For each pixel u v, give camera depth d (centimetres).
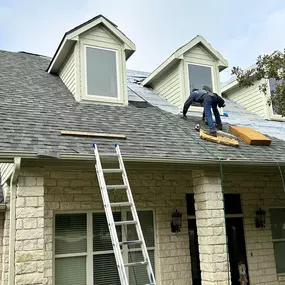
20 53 1220
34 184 567
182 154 678
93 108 852
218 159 683
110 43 952
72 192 744
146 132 764
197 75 1047
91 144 642
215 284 655
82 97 877
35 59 1193
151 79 1154
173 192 843
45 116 728
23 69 1050
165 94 1105
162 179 837
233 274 868
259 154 770
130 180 803
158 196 824
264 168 768
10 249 539
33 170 571
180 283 797
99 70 925
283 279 910
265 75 880
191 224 859
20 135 612
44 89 910
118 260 470
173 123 866
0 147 549
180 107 1016
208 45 1062
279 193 962
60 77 1038
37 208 561
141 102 997
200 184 712
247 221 907
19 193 555
